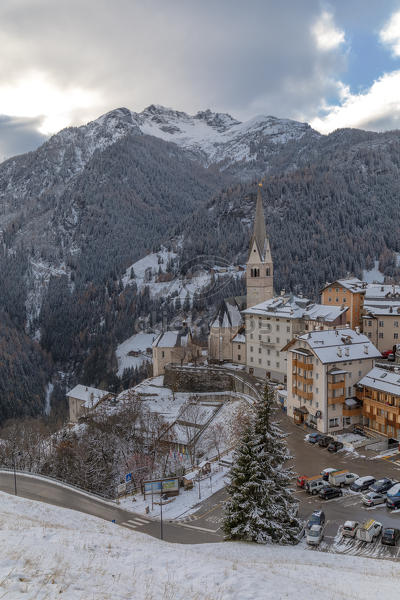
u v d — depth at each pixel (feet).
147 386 495.00
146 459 340.39
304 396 323.57
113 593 68.44
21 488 258.57
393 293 451.53
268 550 162.20
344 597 89.56
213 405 427.74
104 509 233.35
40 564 75.77
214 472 278.05
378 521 201.05
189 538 199.31
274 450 183.83
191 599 71.72
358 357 314.14
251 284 537.24
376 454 271.08
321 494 224.53
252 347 451.53
